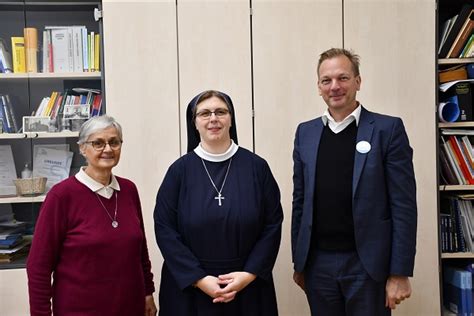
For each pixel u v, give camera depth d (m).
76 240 1.37
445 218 2.24
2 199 2.25
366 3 2.16
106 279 1.39
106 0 2.12
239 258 1.52
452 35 2.23
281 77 2.16
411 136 2.19
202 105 1.55
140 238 1.50
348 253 1.51
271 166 2.17
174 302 1.55
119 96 2.14
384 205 1.47
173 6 2.14
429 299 2.20
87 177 1.43
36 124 2.29
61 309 1.38
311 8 2.15
